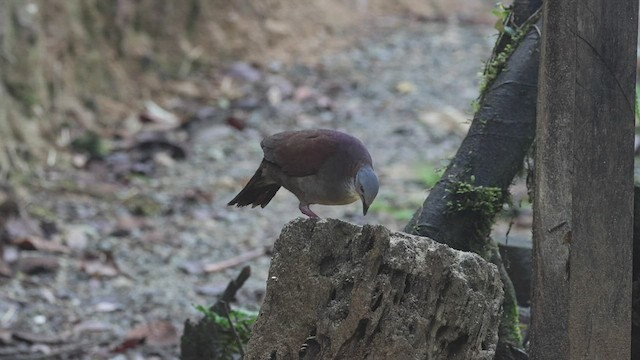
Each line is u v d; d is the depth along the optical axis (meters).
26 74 15.91
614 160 5.85
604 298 5.90
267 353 5.62
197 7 19.77
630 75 5.82
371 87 19.67
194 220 14.19
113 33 18.09
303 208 7.11
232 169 15.98
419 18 23.75
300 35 21.47
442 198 6.96
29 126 15.58
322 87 19.53
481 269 5.66
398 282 5.49
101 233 13.52
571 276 5.86
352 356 5.50
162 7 19.12
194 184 15.38
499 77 7.18
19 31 15.99
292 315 5.59
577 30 5.79
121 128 17.11
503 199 7.04
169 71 18.86
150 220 14.12
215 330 8.30
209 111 17.94
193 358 8.39
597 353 5.92
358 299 5.42
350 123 18.05
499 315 5.76
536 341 5.99
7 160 14.71
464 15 24.36
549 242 5.91
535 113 7.00
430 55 21.47
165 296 11.94
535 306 6.00
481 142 7.02
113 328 11.12
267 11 21.20
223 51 19.89
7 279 12.07
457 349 5.65
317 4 22.56
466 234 6.95
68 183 14.88
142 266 12.74
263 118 18.00
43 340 10.66
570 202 5.85
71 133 16.25
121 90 17.77
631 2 5.80
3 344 10.57
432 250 5.52
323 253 5.57
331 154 6.87
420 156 16.77
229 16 20.31
